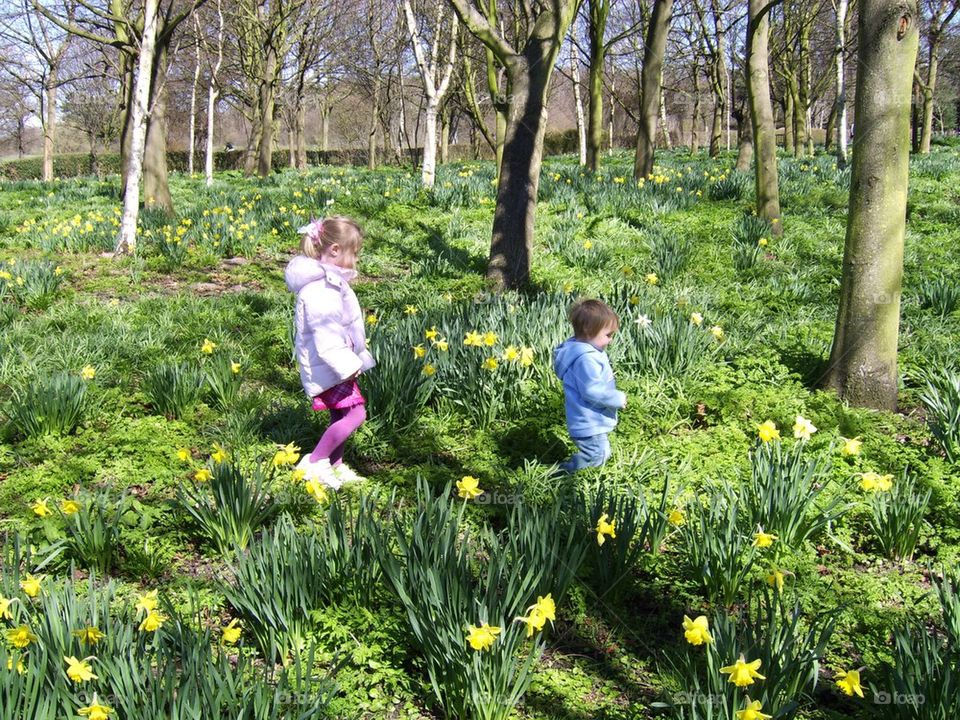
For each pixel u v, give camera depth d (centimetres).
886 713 254
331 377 396
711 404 501
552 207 1166
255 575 285
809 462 363
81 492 373
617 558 322
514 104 775
